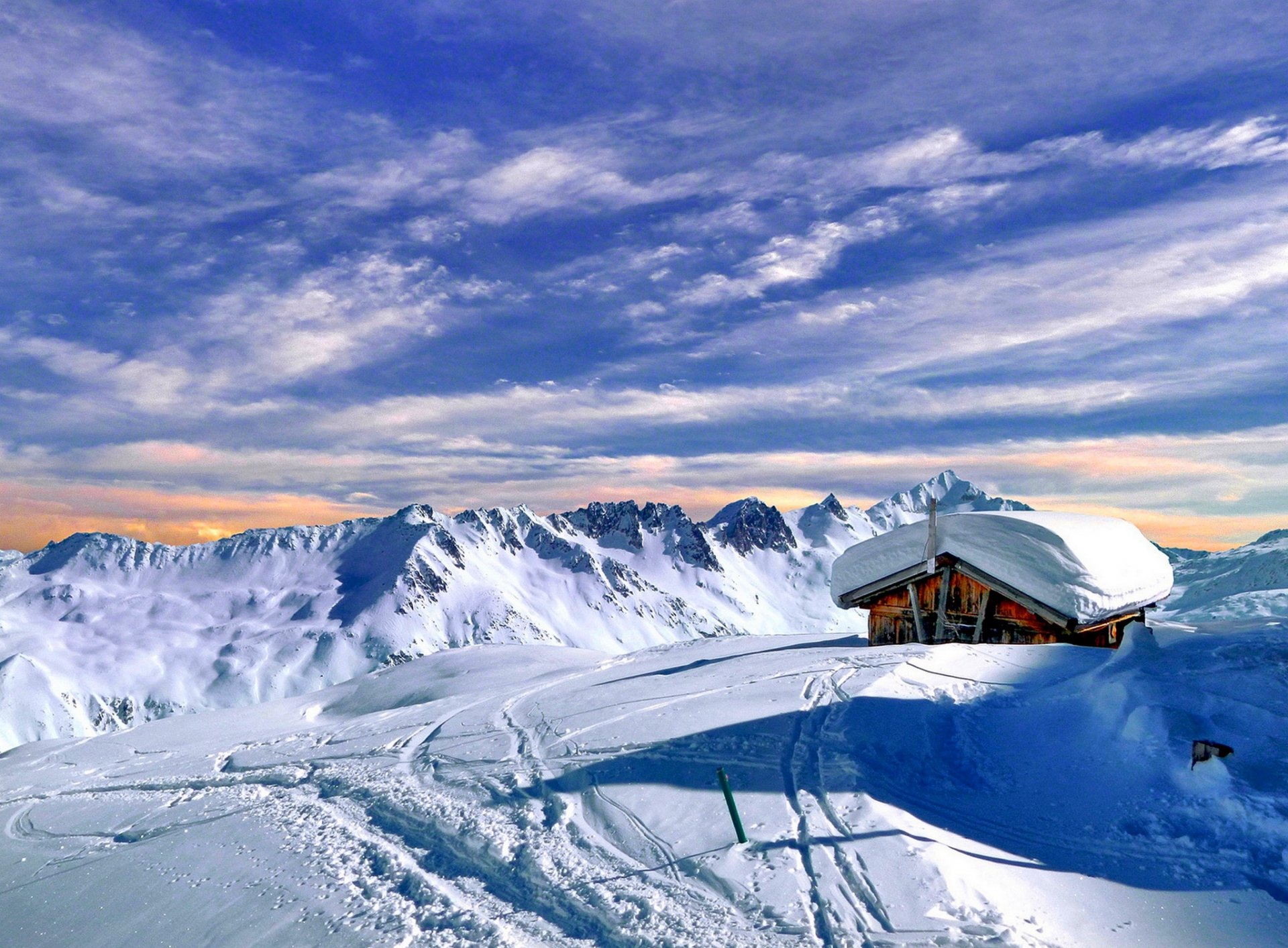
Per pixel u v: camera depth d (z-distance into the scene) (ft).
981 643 78.74
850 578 89.76
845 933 28.12
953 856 32.14
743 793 40.91
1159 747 39.45
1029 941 26.73
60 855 56.29
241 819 54.80
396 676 148.15
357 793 54.95
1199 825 34.22
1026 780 41.06
